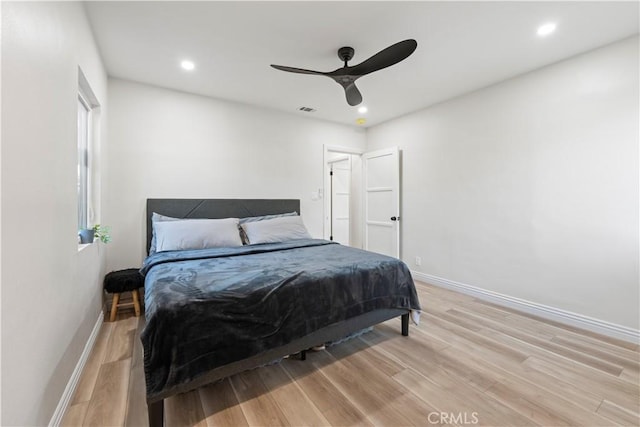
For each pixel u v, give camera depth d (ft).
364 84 10.18
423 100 11.74
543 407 4.96
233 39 7.42
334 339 6.35
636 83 7.18
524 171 9.37
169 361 4.36
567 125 8.38
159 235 9.12
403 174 13.84
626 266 7.43
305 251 9.10
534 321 8.64
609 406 4.98
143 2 6.00
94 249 7.35
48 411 4.12
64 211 4.92
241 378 5.82
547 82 8.77
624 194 7.42
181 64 8.73
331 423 4.60
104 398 5.11
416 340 7.46
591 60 7.90
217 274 6.14
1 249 2.95
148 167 10.21
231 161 11.89
